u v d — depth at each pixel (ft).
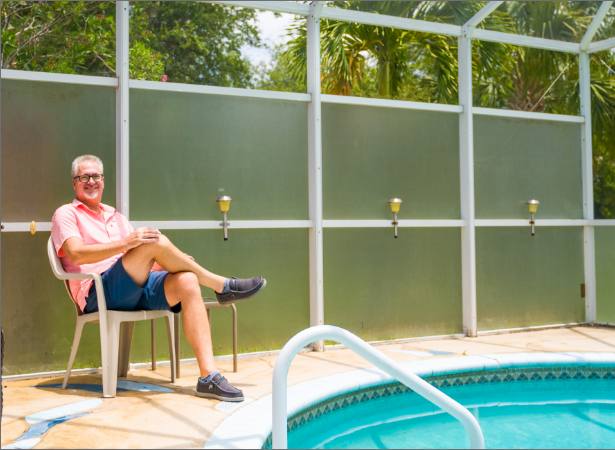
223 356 13.43
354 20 14.93
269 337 14.01
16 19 23.15
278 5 14.25
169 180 13.19
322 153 14.73
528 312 17.04
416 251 15.71
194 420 7.94
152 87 12.99
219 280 9.91
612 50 18.13
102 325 9.41
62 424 7.82
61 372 12.04
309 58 14.64
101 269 10.42
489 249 16.58
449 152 16.22
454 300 16.11
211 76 28.30
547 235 17.48
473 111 16.44
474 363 11.76
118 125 12.71
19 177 11.98
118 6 12.69
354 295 14.89
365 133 15.24
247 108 14.01
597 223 17.84
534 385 12.03
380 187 15.34
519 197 17.10
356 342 4.92
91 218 10.78
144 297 9.95
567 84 21.12
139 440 7.11
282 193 14.33
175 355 11.10
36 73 12.08
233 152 13.83
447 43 25.12
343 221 14.70
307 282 14.49
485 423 9.51
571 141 18.04
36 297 11.99
